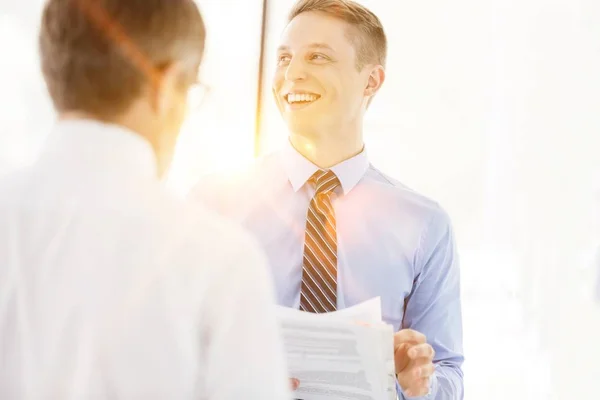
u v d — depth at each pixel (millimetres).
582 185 2186
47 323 591
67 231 604
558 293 2186
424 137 2178
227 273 620
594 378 2158
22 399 590
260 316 627
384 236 1401
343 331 1007
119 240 601
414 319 1437
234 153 1961
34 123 1594
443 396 1304
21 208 619
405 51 2172
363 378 1025
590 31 2189
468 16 2186
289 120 1369
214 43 1973
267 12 2004
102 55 615
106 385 577
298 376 1039
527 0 2193
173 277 598
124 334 581
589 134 2188
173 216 624
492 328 2207
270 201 1428
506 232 2201
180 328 591
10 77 1588
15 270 605
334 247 1351
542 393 2176
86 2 621
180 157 1914
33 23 1597
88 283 590
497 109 2193
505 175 2199
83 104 629
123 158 625
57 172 624
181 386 588
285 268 1376
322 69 1329
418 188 2174
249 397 601
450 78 2184
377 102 2172
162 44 628
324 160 1422
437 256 1426
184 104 673
